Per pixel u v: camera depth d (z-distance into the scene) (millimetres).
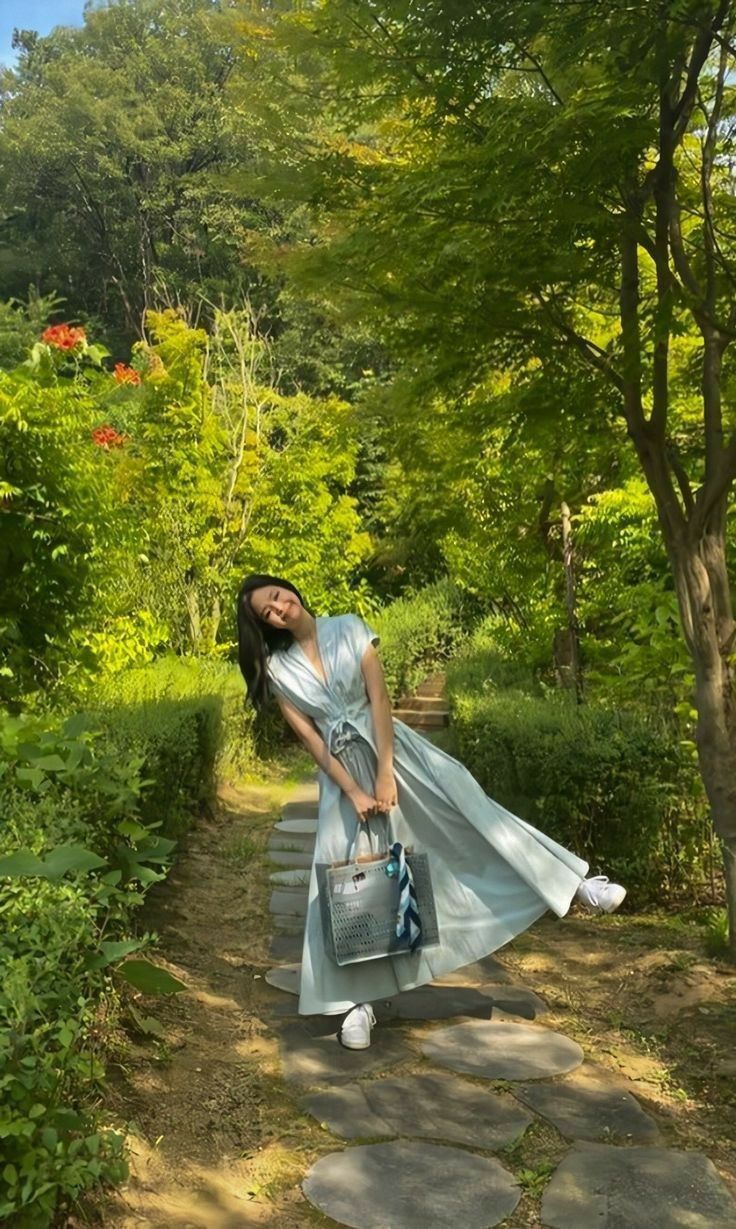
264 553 11281
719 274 4055
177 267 33781
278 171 4020
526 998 3742
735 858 3852
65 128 37031
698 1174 2545
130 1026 3188
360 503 17797
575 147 3268
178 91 36188
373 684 3439
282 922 4723
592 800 4852
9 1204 1914
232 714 8664
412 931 3232
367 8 3377
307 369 20500
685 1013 3467
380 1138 2732
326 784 3471
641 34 3107
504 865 3504
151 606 10062
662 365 3893
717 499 3824
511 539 8477
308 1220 2361
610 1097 2955
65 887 2551
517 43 3404
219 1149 2656
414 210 3629
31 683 4973
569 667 7750
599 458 5961
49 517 4730
